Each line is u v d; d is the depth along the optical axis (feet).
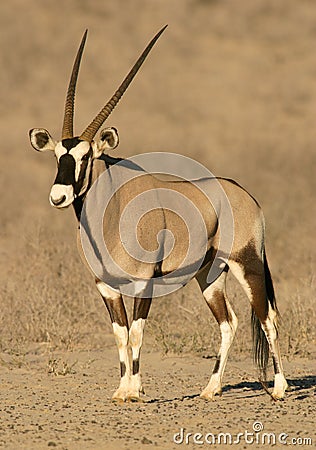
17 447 43.32
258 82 244.42
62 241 88.99
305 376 61.46
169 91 236.84
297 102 233.55
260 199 131.54
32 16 276.41
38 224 93.56
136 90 237.04
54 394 55.36
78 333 71.31
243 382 59.77
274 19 283.79
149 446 43.75
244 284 56.08
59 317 71.46
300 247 99.50
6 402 53.01
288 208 120.98
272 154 182.29
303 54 262.88
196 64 254.88
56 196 49.67
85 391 56.24
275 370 55.26
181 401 53.57
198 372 62.54
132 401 52.54
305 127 214.69
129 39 267.39
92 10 285.02
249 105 229.66
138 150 180.14
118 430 46.39
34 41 260.21
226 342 56.13
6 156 176.96
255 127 213.87
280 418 49.16
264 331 55.93
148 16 283.18
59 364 63.98
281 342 68.59
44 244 87.20
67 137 52.60
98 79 242.99
